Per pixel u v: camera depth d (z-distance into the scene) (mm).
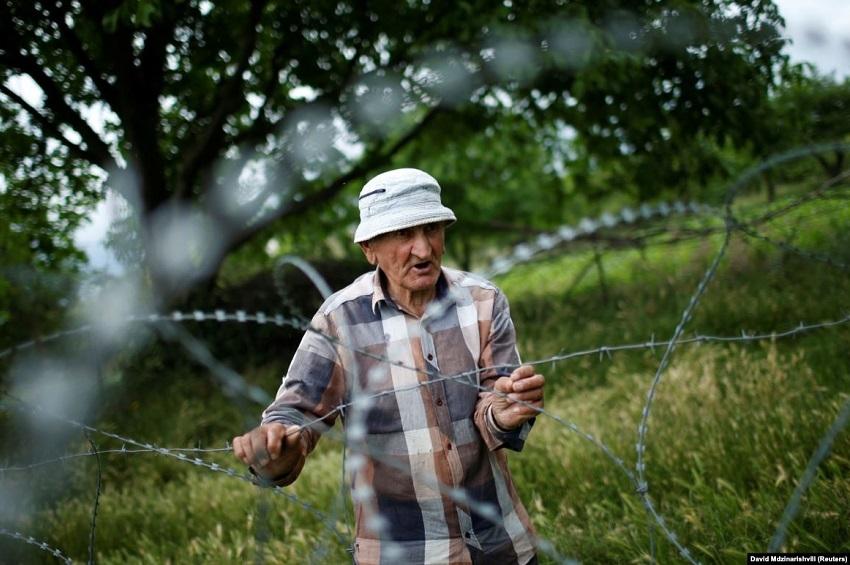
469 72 6555
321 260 8266
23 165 6902
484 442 1694
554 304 7094
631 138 7297
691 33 5516
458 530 1653
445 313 1710
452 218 1640
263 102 7352
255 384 6020
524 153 10727
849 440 2570
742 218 4266
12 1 5945
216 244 7270
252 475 1522
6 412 3910
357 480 1690
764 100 6078
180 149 7625
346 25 6863
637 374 4422
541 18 5555
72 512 3746
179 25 6668
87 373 5086
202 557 3043
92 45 6570
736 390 3613
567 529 2660
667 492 2857
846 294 4328
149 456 4656
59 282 6211
